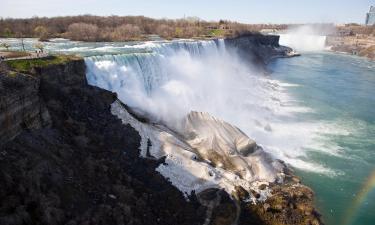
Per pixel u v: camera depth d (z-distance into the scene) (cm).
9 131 2630
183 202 3156
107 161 3172
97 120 3650
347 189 3741
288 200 3369
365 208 3453
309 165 4212
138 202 2895
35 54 4103
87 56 4425
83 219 2472
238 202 3269
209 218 3053
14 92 2683
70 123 3347
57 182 2620
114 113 3903
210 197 3269
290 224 3097
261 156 4047
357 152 4597
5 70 2881
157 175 3334
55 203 2420
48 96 3400
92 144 3306
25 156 2614
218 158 3850
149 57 5294
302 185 3722
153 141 3772
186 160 3622
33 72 3353
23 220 2136
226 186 3428
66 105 3534
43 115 3094
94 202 2686
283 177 3809
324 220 3272
